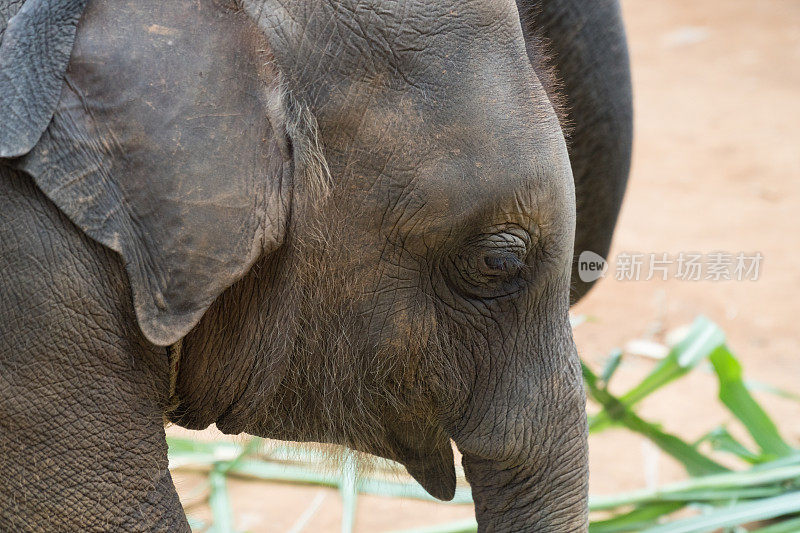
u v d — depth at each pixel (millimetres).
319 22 3475
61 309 3334
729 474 6766
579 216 6270
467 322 3916
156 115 3289
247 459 7102
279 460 6895
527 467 4102
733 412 7234
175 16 3332
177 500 3658
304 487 7273
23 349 3338
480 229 3664
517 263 3744
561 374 4055
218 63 3348
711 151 16906
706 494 6621
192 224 3330
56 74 3264
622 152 6148
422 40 3479
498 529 4203
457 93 3500
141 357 3508
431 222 3609
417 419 4152
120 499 3484
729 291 12078
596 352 10586
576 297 6461
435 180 3543
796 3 24297
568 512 4113
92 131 3287
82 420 3412
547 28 5812
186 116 3307
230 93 3365
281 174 3461
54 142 3262
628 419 7105
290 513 7500
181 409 4109
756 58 21391
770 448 7172
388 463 4496
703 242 13383
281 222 3479
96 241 3338
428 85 3492
